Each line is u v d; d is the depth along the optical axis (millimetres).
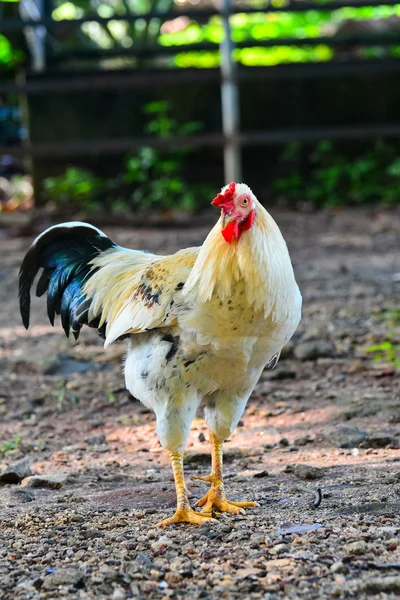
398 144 23484
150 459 7191
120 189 23219
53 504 5992
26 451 7504
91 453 7422
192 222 20250
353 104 23453
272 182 23453
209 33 27703
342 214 21312
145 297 5445
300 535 4996
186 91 23500
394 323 11234
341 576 4383
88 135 23516
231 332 5234
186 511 5480
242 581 4398
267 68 22047
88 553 4934
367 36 22469
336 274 14562
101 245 7098
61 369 10000
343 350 10078
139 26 26188
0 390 9305
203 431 7887
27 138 23438
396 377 9062
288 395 8641
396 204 22312
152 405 5559
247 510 5660
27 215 21359
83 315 6594
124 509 5828
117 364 10172
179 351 5359
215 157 23438
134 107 23500
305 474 6270
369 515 5328
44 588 4469
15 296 13828
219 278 5117
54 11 24938
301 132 20641
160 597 4309
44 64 23391
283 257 5336
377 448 7016
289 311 5398
